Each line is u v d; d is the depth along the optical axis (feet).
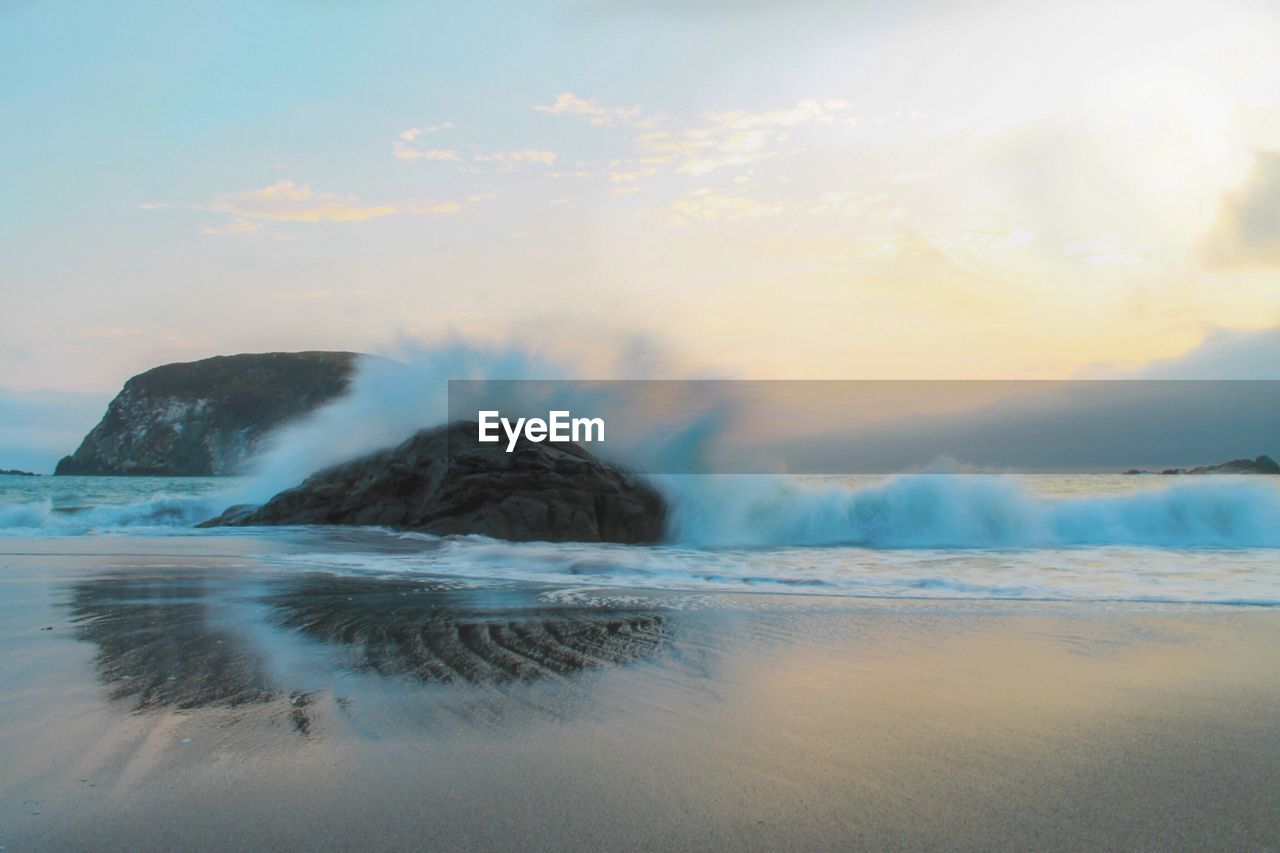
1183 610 25.46
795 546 48.65
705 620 23.34
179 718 13.85
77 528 56.70
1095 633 21.84
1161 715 14.61
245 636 20.58
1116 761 12.30
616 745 12.79
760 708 14.85
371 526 55.62
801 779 11.48
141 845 9.33
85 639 20.06
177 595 27.20
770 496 56.18
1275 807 10.68
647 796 10.83
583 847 9.37
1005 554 42.91
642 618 23.61
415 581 31.42
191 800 10.55
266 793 10.80
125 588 28.58
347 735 13.12
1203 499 52.21
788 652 19.39
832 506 55.36
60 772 11.43
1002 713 14.67
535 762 12.04
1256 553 42.96
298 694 15.38
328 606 25.40
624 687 16.17
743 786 11.20
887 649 19.79
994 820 10.21
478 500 53.78
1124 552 43.80
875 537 53.67
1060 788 11.25
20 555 38.73
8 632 20.89
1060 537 51.52
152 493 128.47
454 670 17.37
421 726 13.62
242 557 38.75
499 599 27.09
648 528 54.54
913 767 12.00
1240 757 12.50
